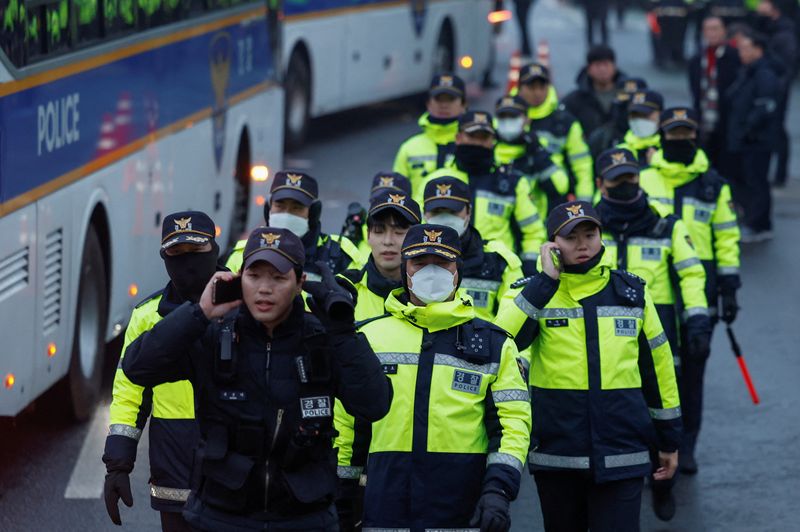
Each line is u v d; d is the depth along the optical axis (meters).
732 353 38.12
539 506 27.08
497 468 17.50
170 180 37.44
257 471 15.70
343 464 18.48
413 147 34.09
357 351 15.64
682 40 106.69
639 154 34.41
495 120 34.16
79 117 29.72
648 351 21.28
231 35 44.47
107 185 31.77
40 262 27.39
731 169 53.34
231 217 45.34
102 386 33.59
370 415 15.84
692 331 26.22
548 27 142.88
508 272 24.62
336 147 68.94
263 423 15.62
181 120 38.47
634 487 21.06
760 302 43.56
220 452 15.60
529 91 38.75
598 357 20.91
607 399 20.89
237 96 45.44
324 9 68.31
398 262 21.48
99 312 31.61
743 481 28.61
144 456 29.17
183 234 18.72
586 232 20.84
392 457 17.89
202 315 15.45
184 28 38.62
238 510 15.73
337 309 15.52
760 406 33.59
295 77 66.00
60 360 28.83
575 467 20.97
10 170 25.62
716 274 29.95
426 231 17.88
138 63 34.19
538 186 34.41
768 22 67.75
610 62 43.38
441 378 17.86
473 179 29.16
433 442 17.80
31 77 26.70
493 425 17.89
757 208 52.91
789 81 62.47
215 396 15.71
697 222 29.56
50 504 26.33
